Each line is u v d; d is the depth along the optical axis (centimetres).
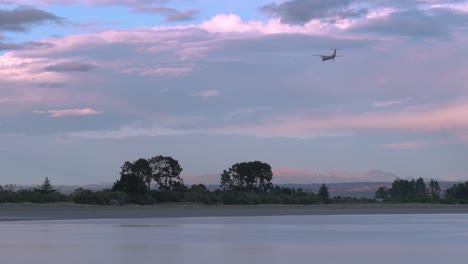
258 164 12875
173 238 3397
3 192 8975
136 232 3869
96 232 3847
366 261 2384
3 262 2297
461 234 3781
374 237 3534
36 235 3559
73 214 6506
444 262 2362
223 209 8619
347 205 10831
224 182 12838
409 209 9288
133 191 10106
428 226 4672
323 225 4794
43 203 8619
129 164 11175
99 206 8694
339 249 2819
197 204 10275
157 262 2323
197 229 4212
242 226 4606
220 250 2753
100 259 2394
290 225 4753
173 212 7344
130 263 2286
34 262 2297
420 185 18338
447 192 15675
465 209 9594
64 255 2517
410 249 2825
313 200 11762
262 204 10888
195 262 2333
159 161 11344
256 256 2534
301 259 2439
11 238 3331
